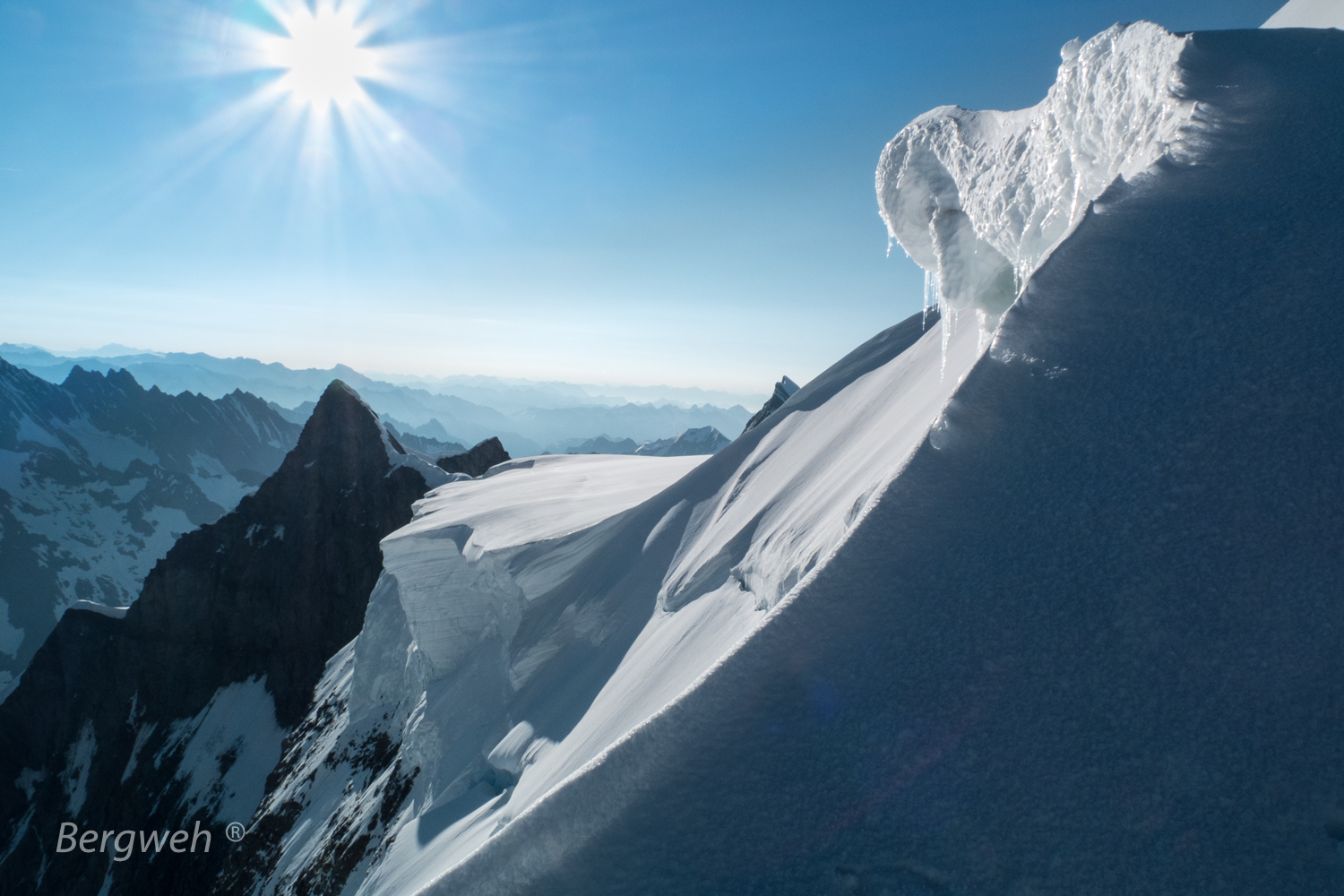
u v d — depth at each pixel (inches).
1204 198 146.4
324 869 750.5
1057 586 100.1
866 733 95.5
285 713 2327.8
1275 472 98.2
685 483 665.0
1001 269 339.0
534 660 598.2
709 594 400.8
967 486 120.9
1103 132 223.5
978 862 79.5
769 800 92.8
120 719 2578.7
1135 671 88.4
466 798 543.5
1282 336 113.2
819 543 293.3
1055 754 85.3
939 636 101.9
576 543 692.7
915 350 513.3
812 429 558.3
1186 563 94.5
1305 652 82.8
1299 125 153.5
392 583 1239.5
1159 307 128.6
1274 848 71.7
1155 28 211.6
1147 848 75.5
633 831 95.3
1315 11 255.8
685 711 106.2
